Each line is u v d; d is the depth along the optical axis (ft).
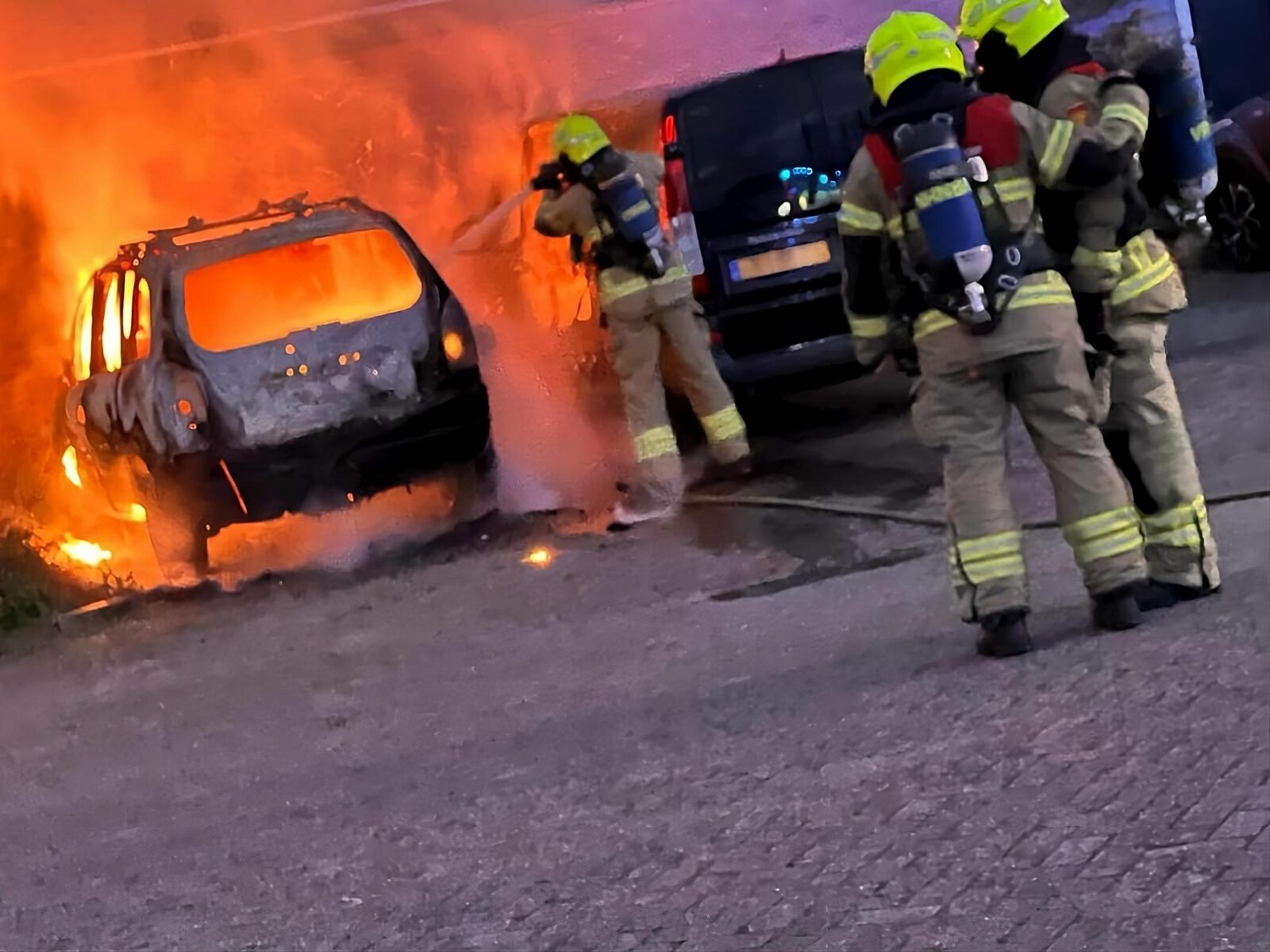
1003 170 15.87
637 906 12.96
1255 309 33.09
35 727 22.12
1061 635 16.99
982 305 15.74
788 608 20.84
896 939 11.72
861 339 16.89
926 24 16.25
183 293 27.45
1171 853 12.17
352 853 15.16
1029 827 12.93
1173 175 17.17
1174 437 17.06
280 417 26.78
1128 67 16.90
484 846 14.71
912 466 27.61
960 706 15.48
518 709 18.74
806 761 14.99
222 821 16.85
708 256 29.81
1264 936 11.02
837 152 29.91
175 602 27.63
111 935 14.35
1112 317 16.88
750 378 29.66
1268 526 19.85
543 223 27.17
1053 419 16.38
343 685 21.26
